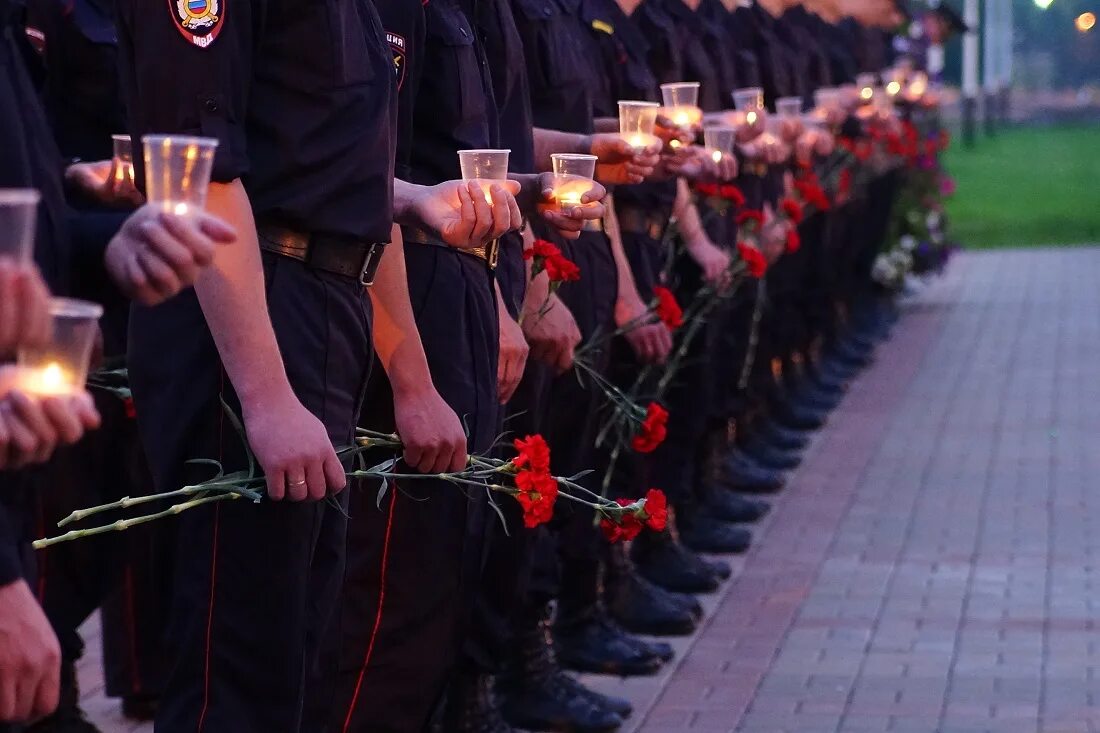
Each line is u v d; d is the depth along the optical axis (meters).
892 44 22.38
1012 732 7.98
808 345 16.56
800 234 14.87
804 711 8.30
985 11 59.47
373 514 5.95
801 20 15.73
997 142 57.47
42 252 3.87
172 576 5.18
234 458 4.80
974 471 13.86
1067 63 75.75
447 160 6.38
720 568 10.80
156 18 4.55
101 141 7.24
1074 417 16.05
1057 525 12.14
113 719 8.03
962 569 10.98
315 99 4.89
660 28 10.43
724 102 12.03
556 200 6.30
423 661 6.07
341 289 5.01
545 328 7.27
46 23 7.00
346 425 5.06
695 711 8.32
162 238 3.54
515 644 8.02
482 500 6.18
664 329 8.78
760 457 13.86
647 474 9.93
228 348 4.65
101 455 7.30
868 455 14.43
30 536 4.06
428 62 6.32
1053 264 28.14
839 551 11.44
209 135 4.55
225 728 4.79
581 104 8.12
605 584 9.59
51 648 3.61
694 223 10.27
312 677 5.29
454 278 6.12
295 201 4.85
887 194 19.64
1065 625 9.75
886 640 9.47
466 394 6.11
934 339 20.50
